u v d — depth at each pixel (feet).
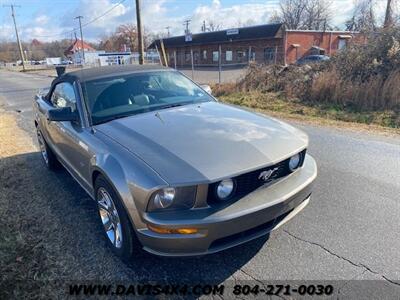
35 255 9.77
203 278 8.66
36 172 16.55
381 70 33.65
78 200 13.26
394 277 8.43
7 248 10.09
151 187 7.50
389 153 17.52
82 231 10.99
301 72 40.91
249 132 9.50
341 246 9.67
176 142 8.74
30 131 25.96
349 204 12.01
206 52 147.74
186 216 7.54
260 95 39.81
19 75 127.13
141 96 11.96
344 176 14.55
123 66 13.52
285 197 8.36
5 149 20.74
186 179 7.48
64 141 12.59
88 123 10.84
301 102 34.81
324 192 13.01
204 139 8.90
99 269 9.12
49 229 11.18
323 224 10.78
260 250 9.63
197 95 13.15
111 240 9.73
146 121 10.28
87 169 10.52
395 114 27.27
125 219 8.54
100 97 11.50
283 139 9.41
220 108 11.85
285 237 10.17
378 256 9.20
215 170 7.73
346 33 130.00
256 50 127.75
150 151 8.41
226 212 7.66
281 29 118.42
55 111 11.14
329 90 33.88
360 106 30.48
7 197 13.75
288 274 8.68
